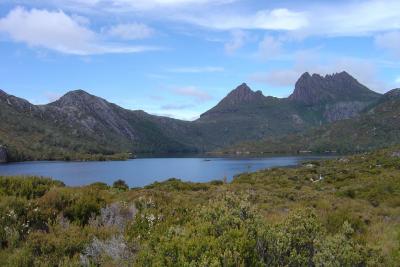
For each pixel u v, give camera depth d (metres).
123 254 6.60
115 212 9.10
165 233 6.73
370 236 10.38
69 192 9.66
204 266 5.18
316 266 6.41
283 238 6.34
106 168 147.25
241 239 5.72
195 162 199.75
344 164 86.12
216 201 7.35
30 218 8.10
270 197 21.09
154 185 28.31
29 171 125.69
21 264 6.26
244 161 197.88
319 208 17.00
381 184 26.31
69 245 6.90
